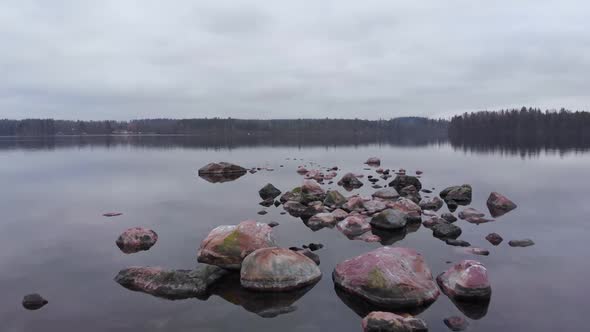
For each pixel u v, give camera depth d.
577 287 7.91
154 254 10.17
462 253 10.07
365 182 24.44
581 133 107.12
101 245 11.03
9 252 10.42
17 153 52.56
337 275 8.16
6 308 7.10
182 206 16.91
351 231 12.27
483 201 17.80
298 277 7.98
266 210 16.00
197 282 7.86
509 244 10.89
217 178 27.03
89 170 31.77
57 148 65.38
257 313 6.92
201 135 161.38
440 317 6.72
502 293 7.65
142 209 16.23
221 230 10.00
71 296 7.61
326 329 6.35
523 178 25.56
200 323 6.55
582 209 15.74
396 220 12.56
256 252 8.39
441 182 24.14
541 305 7.13
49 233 12.38
